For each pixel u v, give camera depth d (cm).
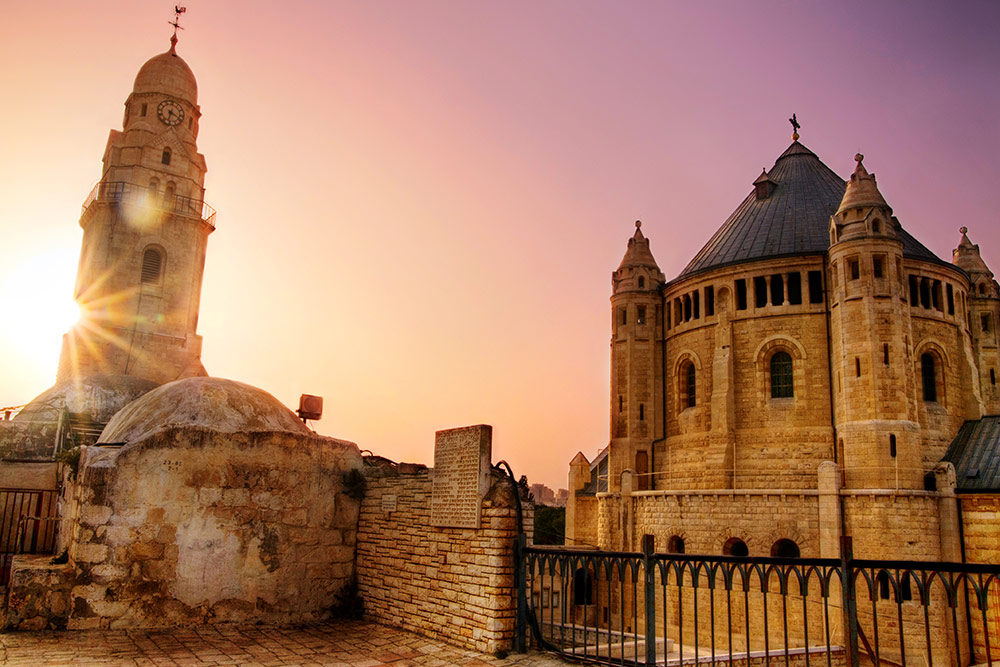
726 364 5081
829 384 4791
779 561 1315
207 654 1691
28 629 1831
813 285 5006
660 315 5909
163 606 1991
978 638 3856
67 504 2277
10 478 3500
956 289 5016
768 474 4806
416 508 2095
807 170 5888
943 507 4075
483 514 1816
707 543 4591
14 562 2062
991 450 4397
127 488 1997
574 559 1667
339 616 2286
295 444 2283
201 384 2356
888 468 4228
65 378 5553
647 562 1473
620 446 5678
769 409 4934
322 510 2314
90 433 4403
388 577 2173
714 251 5675
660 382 5772
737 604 4259
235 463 2164
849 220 4697
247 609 2114
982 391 5309
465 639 1809
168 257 6003
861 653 3616
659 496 4962
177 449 2083
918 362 4684
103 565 1934
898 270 4534
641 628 4544
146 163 6097
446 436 2006
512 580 1767
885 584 3866
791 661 3084
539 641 1753
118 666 1530
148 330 5812
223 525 2116
